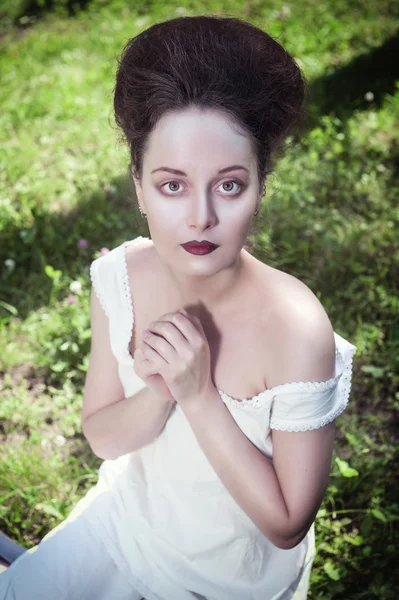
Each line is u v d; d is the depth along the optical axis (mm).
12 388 3275
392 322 3463
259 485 1551
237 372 1619
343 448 2920
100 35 7512
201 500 1729
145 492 1829
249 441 1593
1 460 2875
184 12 7898
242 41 1325
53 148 5223
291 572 1835
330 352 1566
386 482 2758
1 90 6305
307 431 1563
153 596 1805
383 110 5594
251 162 1349
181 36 1320
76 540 1811
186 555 1775
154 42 1330
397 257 3945
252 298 1607
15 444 3002
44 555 1777
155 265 1768
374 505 2629
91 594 1796
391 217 4312
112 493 1896
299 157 4844
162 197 1381
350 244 4008
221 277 1561
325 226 4246
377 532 2545
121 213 4367
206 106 1291
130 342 1813
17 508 2660
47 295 3777
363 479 2756
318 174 4730
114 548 1809
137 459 1893
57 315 3557
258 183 1393
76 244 4145
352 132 5227
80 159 5070
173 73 1288
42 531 2631
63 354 3377
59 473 2803
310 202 4492
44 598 1721
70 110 5758
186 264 1432
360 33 7098
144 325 1797
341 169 4746
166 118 1309
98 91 6160
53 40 7473
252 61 1311
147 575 1801
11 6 8539
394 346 3346
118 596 1826
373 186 4613
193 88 1283
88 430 1858
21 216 4301
